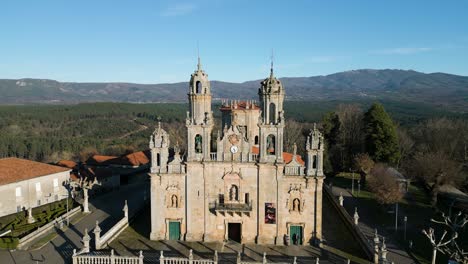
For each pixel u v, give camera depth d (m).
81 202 85.31
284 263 48.84
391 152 110.31
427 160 89.75
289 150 123.50
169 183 58.75
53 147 163.62
